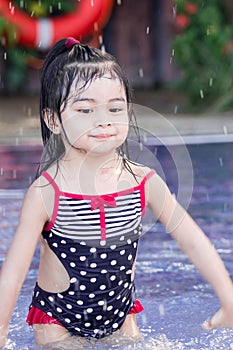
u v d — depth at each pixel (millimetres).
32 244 4109
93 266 4207
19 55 21094
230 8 20000
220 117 16906
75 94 4059
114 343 4285
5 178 10125
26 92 22688
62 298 4266
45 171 4207
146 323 4832
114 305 4324
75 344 4227
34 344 4348
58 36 18906
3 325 4027
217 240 7082
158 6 24688
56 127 4184
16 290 4047
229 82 18156
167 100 20641
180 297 5496
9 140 13828
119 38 24750
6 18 18672
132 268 4352
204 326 4262
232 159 11406
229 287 4215
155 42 24844
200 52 18594
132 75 24625
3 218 7965
